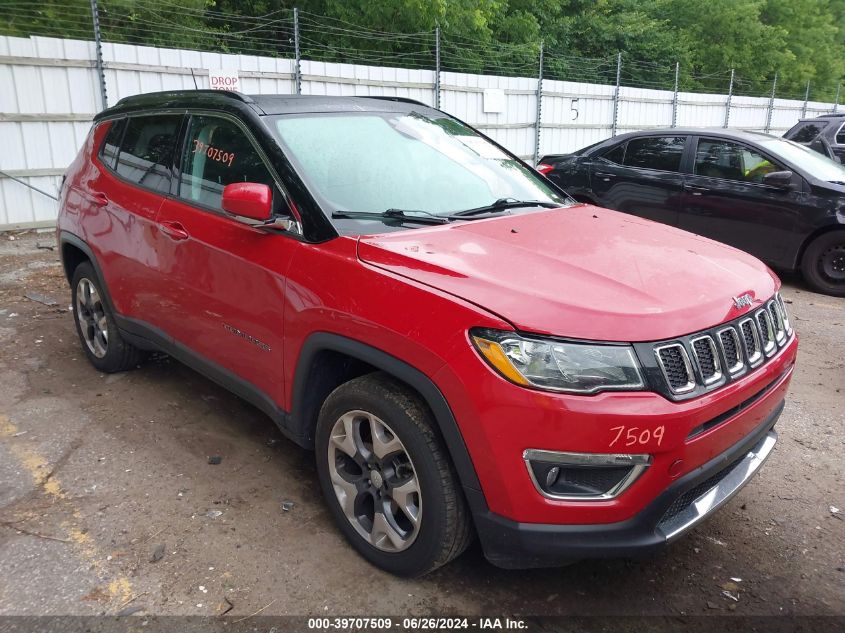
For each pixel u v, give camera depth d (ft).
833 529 10.62
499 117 50.57
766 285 9.71
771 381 9.14
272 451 12.34
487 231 10.00
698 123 68.44
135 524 10.08
